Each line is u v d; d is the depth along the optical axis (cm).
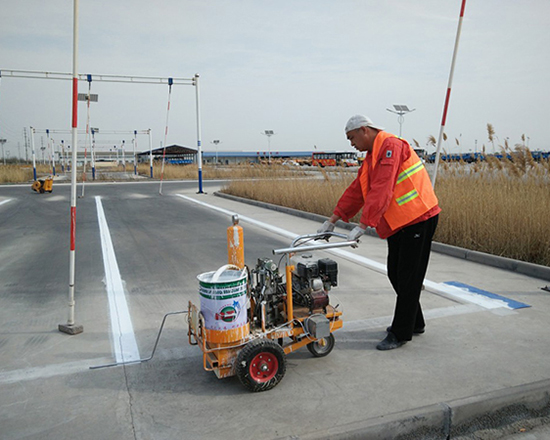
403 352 379
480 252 702
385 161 355
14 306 511
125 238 918
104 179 3388
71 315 431
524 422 292
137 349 393
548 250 637
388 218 375
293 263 378
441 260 710
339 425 269
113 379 338
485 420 292
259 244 849
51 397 313
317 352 369
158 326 447
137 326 448
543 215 673
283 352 321
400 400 300
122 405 301
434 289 552
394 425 272
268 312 347
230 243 341
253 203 1547
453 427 285
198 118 2005
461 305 493
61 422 282
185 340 411
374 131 377
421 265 382
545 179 921
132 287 581
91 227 1061
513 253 680
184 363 365
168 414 289
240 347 316
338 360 366
